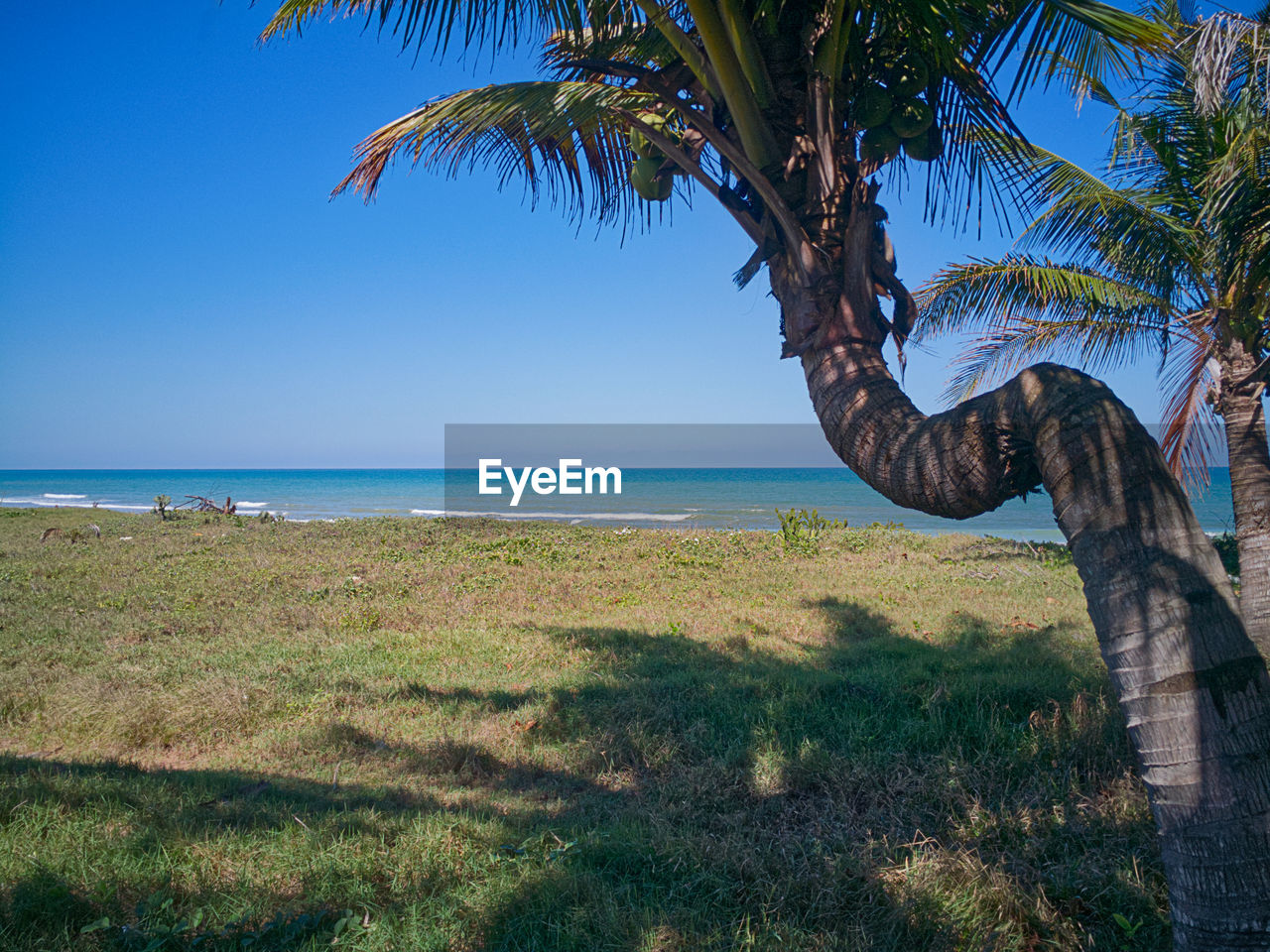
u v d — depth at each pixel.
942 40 2.34
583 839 4.04
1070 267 8.40
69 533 18.62
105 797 4.27
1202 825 1.64
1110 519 1.74
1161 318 8.44
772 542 17.12
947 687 6.17
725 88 2.50
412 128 3.01
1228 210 6.36
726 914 3.41
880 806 4.50
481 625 9.59
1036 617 9.79
